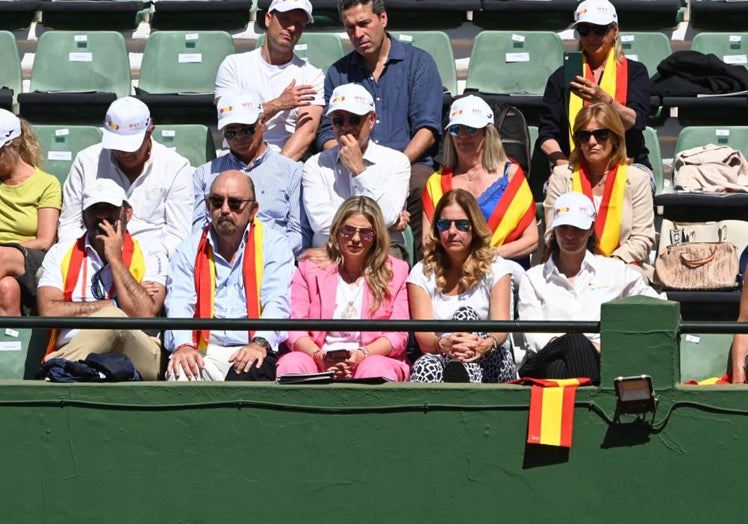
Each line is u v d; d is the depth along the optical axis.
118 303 25.56
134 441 21.73
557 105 31.03
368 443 21.50
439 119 30.92
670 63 33.03
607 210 28.31
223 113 28.62
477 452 21.38
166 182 28.53
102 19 36.25
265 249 25.67
